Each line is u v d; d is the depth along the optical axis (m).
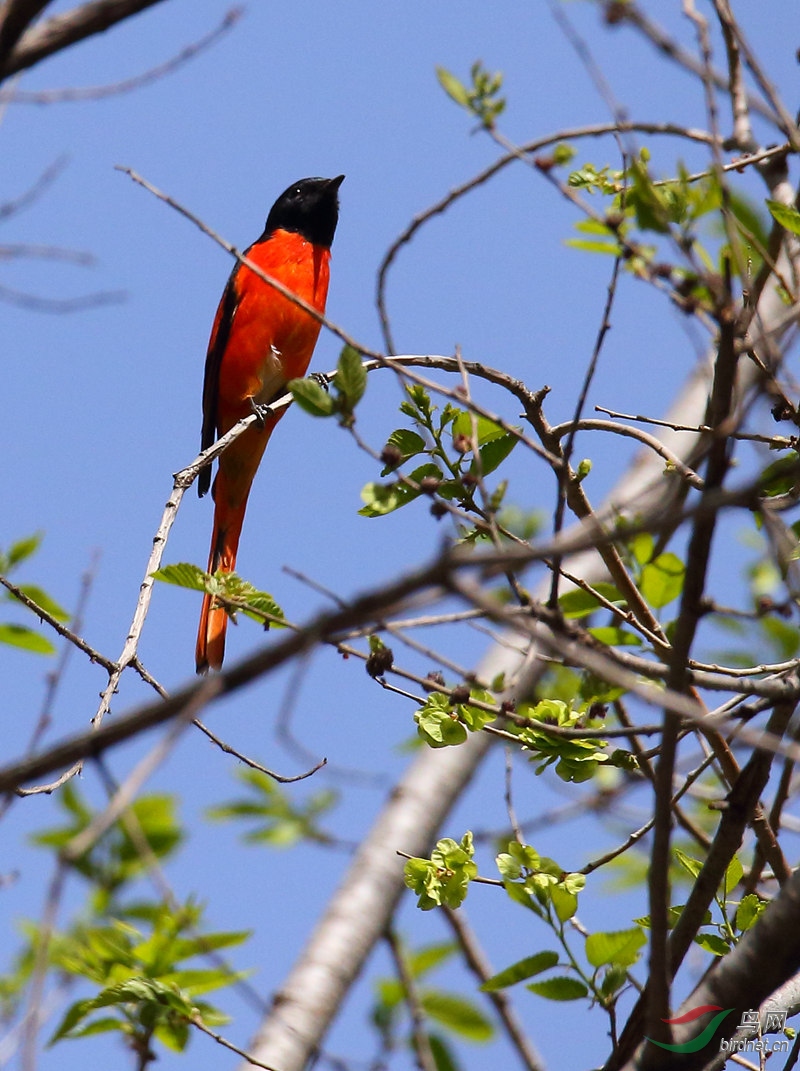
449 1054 9.73
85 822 9.01
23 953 8.10
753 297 7.46
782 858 8.00
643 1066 5.86
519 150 6.64
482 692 7.70
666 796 5.51
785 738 7.21
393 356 7.46
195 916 7.75
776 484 7.64
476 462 7.24
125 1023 7.37
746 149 9.54
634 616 8.62
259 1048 9.41
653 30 6.20
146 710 3.89
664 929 5.62
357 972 10.18
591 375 6.31
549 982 7.33
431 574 3.93
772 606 6.61
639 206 6.15
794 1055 7.11
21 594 8.17
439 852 7.66
